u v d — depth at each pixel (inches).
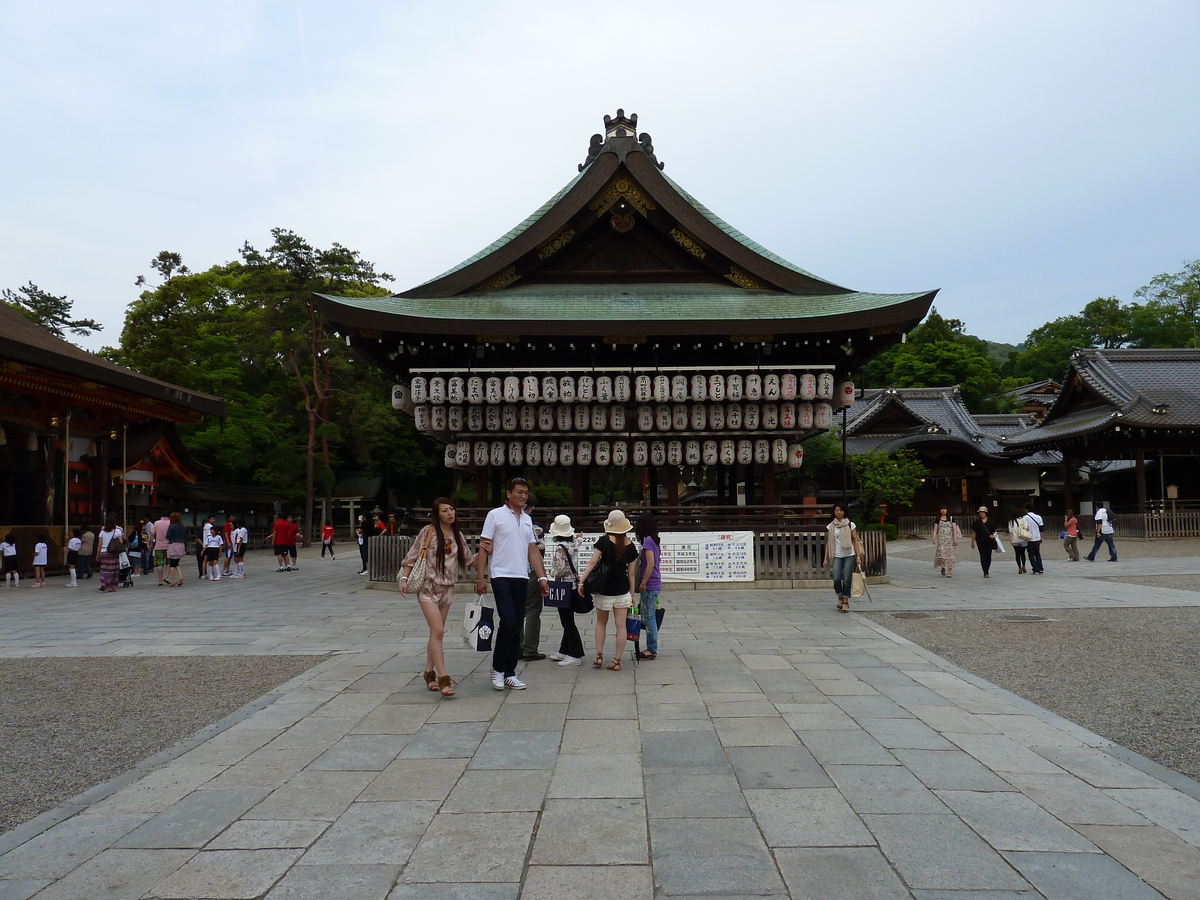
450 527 307.4
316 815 180.1
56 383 959.6
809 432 724.7
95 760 229.8
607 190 749.3
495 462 706.2
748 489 824.9
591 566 343.3
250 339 1968.5
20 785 209.0
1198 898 138.4
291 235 1923.0
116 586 781.9
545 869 151.3
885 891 141.4
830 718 259.0
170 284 2133.4
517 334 669.9
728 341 707.4
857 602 584.7
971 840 163.0
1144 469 1572.3
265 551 1872.5
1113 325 3339.1
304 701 289.3
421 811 181.6
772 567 673.0
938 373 2726.4
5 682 337.1
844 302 707.4
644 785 196.9
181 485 1658.5
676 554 668.7
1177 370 1637.6
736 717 261.1
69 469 1075.9
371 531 965.2
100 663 379.2
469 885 145.2
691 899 139.1
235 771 212.1
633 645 395.9
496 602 305.9
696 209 750.5
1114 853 156.7
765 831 167.9
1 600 697.6
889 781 198.7
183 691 316.8
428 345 713.6
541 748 229.0
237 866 154.5
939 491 1881.2
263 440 2006.6
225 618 543.5
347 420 2037.4
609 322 665.0
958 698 286.4
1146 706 277.1
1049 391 2869.1
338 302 647.8
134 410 1117.1
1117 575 804.0
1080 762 213.3
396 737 242.4
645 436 703.7
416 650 401.4
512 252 740.0
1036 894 140.0
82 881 149.0
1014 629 455.2
